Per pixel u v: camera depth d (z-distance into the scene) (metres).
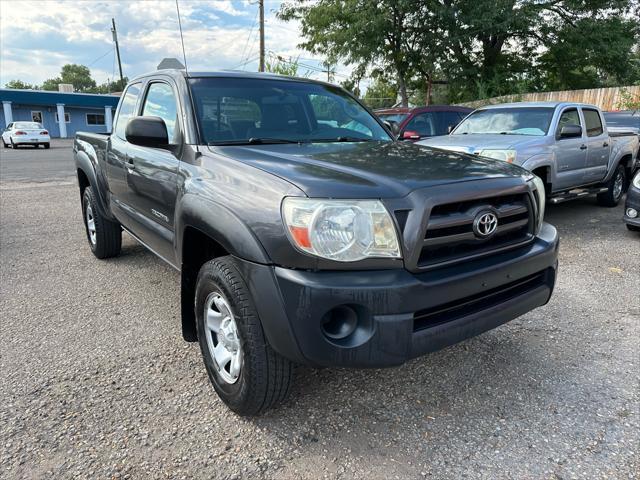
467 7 21.59
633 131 9.52
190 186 2.72
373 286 2.05
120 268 5.10
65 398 2.74
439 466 2.24
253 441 2.40
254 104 3.40
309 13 24.19
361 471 2.21
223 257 2.48
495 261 2.42
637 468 2.21
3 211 8.27
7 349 3.32
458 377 2.99
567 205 8.98
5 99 36.88
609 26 22.61
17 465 2.22
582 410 2.65
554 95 18.83
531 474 2.18
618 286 4.57
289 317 2.10
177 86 3.37
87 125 42.31
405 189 2.20
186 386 2.88
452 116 10.03
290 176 2.30
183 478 2.16
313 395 2.79
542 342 3.44
